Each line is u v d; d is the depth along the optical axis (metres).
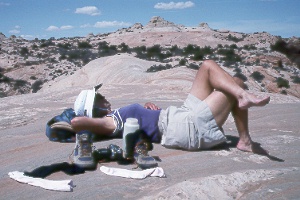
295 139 5.74
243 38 113.62
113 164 4.36
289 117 7.43
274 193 3.61
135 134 4.33
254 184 3.80
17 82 59.56
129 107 4.99
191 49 67.12
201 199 3.44
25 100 11.02
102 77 29.66
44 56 75.25
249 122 6.99
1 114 8.06
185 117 4.81
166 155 4.66
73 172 4.09
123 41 116.19
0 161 4.70
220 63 43.56
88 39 122.50
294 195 3.56
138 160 4.18
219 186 3.68
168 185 3.76
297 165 4.50
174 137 4.80
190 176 3.99
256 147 4.89
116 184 3.77
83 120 4.65
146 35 118.50
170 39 113.25
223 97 4.67
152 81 16.64
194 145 4.77
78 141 4.27
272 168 4.30
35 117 7.64
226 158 4.60
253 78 35.22
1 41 101.56
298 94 33.91
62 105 9.24
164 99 10.62
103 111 5.10
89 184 3.78
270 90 33.31
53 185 3.67
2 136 5.91
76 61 72.38
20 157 4.79
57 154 4.76
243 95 4.39
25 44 96.69
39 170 4.12
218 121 4.74
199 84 4.86
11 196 3.56
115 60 31.44
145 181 3.85
